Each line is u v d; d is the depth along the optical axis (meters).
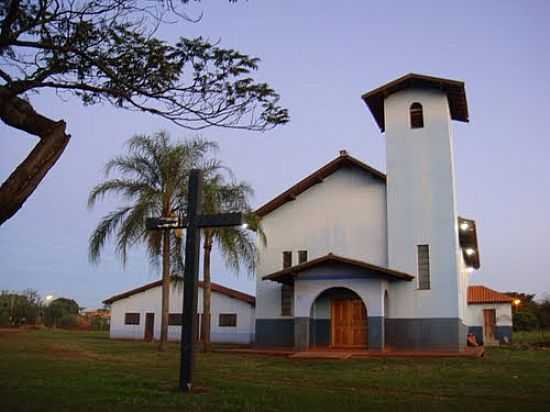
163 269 23.97
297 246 26.67
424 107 25.48
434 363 18.94
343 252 25.89
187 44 7.59
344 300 25.12
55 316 57.50
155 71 7.59
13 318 54.72
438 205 24.44
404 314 23.92
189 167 23.86
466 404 10.52
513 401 11.02
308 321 23.66
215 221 12.09
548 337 39.06
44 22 7.12
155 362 18.25
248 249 24.84
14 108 6.23
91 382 12.62
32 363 16.81
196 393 11.28
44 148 6.10
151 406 9.86
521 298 55.62
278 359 20.48
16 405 9.65
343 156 26.30
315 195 26.95
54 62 7.32
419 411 9.71
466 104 26.11
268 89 7.75
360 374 15.66
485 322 36.88
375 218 25.80
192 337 11.82
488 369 17.05
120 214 23.64
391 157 25.48
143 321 40.12
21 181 5.82
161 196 23.27
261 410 9.59
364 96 25.97
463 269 29.14
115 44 7.62
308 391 11.95
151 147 24.00
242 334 37.47
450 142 24.98
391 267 24.45
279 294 26.41
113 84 7.63
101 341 32.72
